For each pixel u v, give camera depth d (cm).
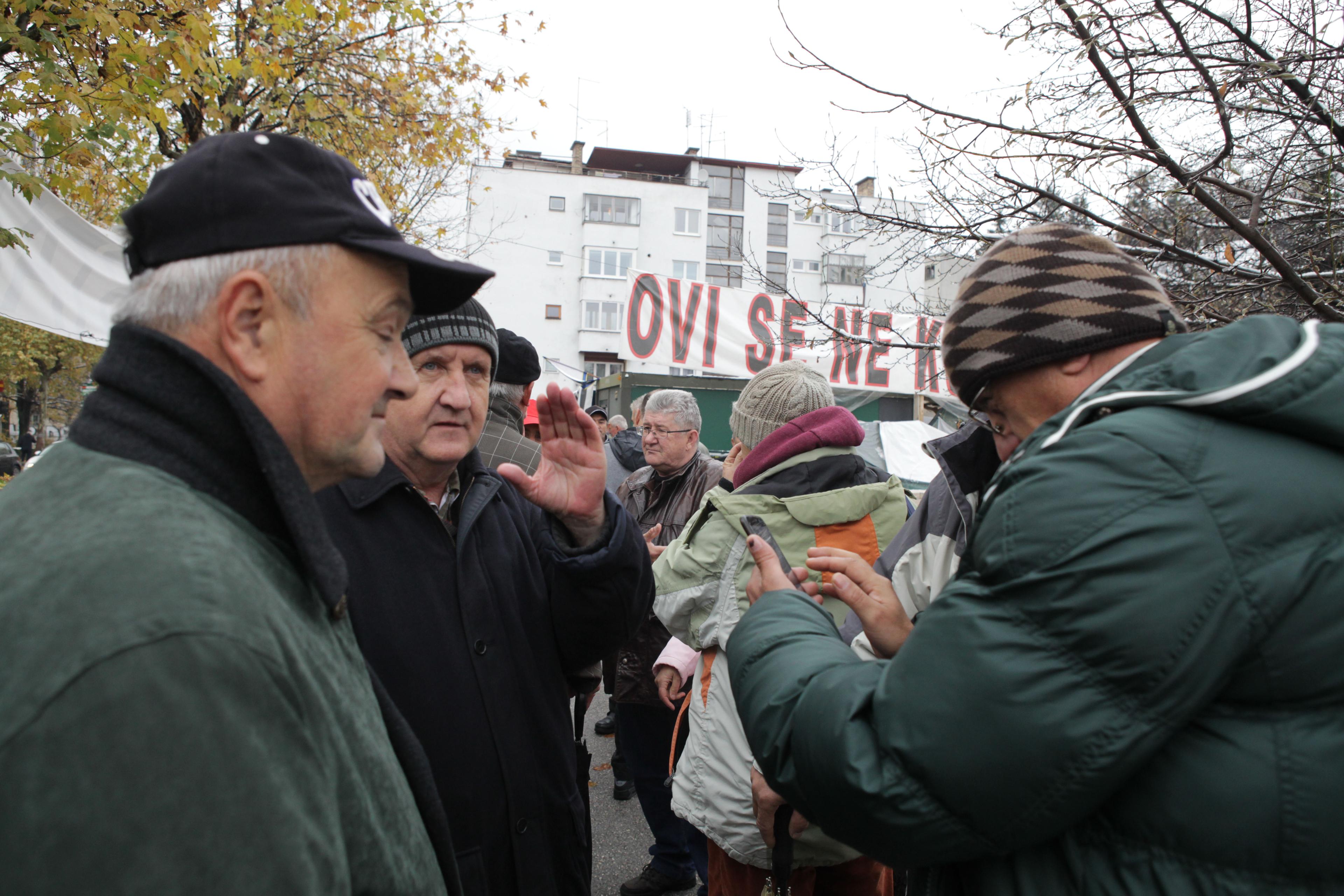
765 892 181
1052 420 93
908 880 108
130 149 578
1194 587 76
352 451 84
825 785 94
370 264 81
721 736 192
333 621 87
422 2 773
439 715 137
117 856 53
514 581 158
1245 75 227
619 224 3878
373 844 76
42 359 2262
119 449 71
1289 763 75
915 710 86
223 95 682
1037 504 84
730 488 341
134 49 400
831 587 132
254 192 75
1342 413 79
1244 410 80
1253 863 76
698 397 1049
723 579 193
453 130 880
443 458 156
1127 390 91
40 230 402
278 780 61
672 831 298
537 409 151
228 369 76
